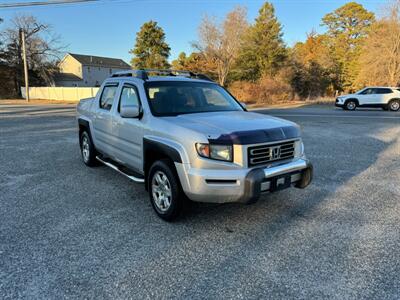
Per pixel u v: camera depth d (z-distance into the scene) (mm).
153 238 3250
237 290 2414
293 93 33375
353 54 41812
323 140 9031
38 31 41344
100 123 5250
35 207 4055
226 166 3100
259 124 3520
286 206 4152
